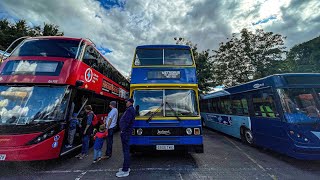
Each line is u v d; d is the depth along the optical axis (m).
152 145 4.85
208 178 4.07
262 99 6.28
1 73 5.15
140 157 5.70
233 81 23.09
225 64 23.41
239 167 4.83
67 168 4.75
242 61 22.55
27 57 5.52
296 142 4.66
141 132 4.94
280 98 5.31
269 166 4.91
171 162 5.23
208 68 20.94
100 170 4.60
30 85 5.07
